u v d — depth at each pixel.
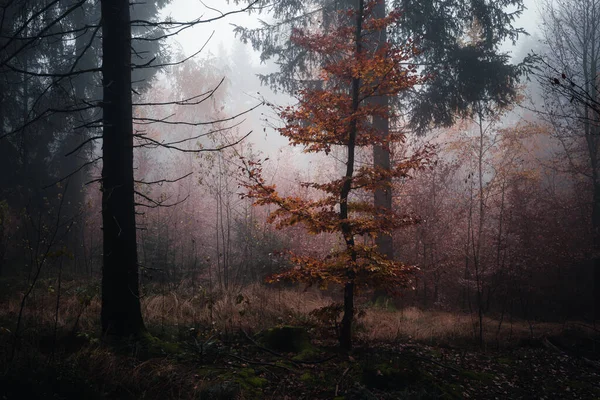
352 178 6.75
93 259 16.45
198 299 9.41
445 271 15.45
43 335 5.67
